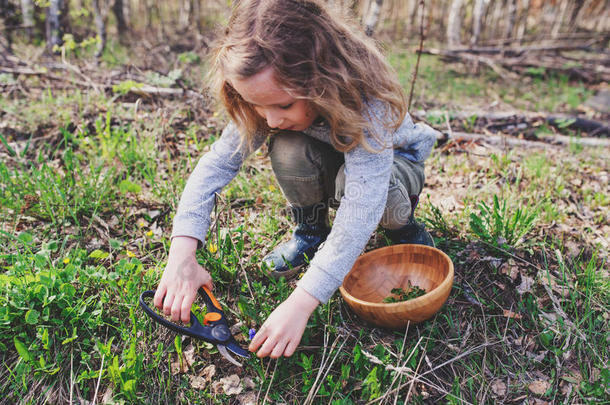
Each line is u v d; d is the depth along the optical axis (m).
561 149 3.06
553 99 4.39
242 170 2.48
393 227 1.75
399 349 1.50
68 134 2.51
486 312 1.69
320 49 1.19
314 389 1.42
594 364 1.52
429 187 2.50
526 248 1.91
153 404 1.39
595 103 4.41
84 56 4.36
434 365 1.52
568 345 1.56
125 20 6.11
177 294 1.41
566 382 1.48
